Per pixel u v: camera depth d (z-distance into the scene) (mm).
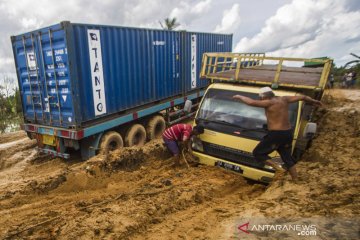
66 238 3732
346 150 6344
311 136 5215
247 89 6211
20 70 8164
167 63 10406
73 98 7105
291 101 4797
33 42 7504
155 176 6176
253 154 5109
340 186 4645
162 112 11227
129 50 8664
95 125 7652
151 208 4438
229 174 5840
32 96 8070
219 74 7301
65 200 5180
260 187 5535
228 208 4531
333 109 11297
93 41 7477
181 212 4504
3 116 15172
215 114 6203
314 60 5852
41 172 7641
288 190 4734
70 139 7605
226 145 5840
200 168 6125
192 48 11766
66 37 6758
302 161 6203
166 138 6637
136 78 9055
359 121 8719
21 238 3842
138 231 3916
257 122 5738
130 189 5617
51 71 7355
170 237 3729
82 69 7277
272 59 6289
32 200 5219
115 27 8070
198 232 3801
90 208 4598
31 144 9805
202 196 5016
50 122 7828
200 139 6203
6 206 4969
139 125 9281
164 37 10078
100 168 6055
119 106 8555
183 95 11570
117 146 8414
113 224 3994
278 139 4750
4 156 8922
